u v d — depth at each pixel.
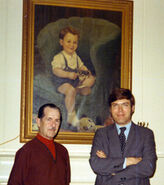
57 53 3.99
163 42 4.22
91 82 4.02
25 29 3.96
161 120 4.13
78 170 3.90
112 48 4.10
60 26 4.03
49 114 3.25
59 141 3.88
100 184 3.09
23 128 3.84
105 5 4.13
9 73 3.94
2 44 3.96
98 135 3.30
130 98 3.32
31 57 3.94
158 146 4.07
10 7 4.00
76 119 3.95
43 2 4.02
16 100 3.92
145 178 3.11
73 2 4.07
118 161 3.04
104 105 4.02
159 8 4.24
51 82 3.95
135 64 4.17
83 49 4.05
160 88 4.18
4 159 3.82
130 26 4.15
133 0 4.23
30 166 3.09
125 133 3.28
